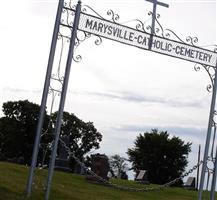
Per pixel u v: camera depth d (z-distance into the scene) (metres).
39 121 14.44
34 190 15.76
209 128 16.42
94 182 24.06
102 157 25.59
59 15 14.80
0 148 57.88
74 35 14.84
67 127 59.28
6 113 58.56
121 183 27.28
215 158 16.53
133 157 61.00
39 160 35.75
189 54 16.38
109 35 15.30
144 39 15.73
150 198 22.81
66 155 27.94
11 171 21.05
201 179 16.25
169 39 16.05
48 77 14.53
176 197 24.88
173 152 59.06
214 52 16.72
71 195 17.88
